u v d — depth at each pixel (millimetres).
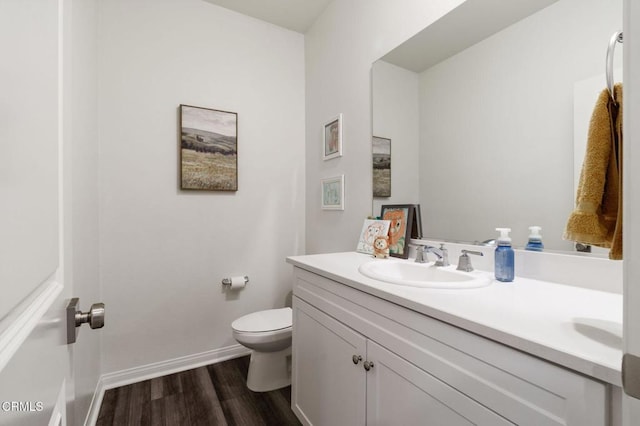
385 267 1381
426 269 1300
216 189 2180
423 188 1501
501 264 1047
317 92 2391
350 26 1987
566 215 990
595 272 927
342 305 1162
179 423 1552
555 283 1012
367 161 1851
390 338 922
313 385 1363
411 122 1556
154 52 2004
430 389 789
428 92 1465
